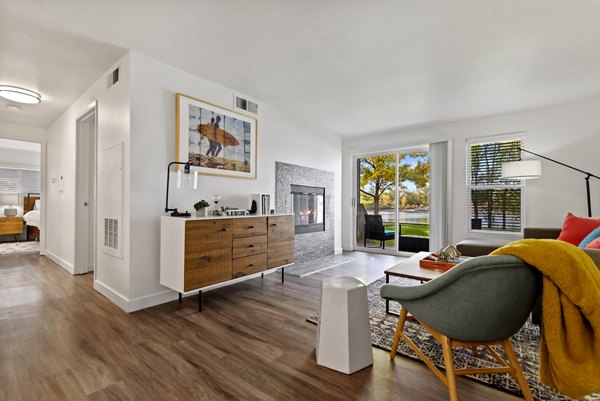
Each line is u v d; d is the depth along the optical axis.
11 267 4.17
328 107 4.06
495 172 4.36
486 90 3.41
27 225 6.82
